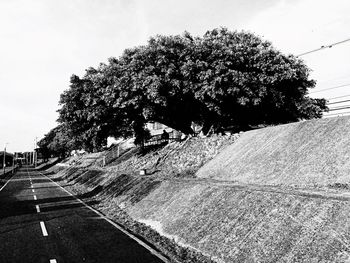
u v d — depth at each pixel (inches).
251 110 1189.1
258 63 1069.1
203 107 1168.8
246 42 1140.5
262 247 308.7
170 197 590.6
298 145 597.9
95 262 333.4
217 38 1184.8
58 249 384.2
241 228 359.9
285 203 352.2
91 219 579.5
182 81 1031.6
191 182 629.3
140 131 1448.1
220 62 994.1
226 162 751.1
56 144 3858.3
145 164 1159.0
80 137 1473.9
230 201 433.4
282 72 1074.1
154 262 330.3
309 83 1249.4
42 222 555.8
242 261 308.3
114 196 836.0
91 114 1253.1
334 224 278.4
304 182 467.2
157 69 1058.7
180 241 412.2
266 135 757.3
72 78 1407.5
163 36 1093.8
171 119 1256.2
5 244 413.7
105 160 2033.7
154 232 469.7
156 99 1007.6
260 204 380.5
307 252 267.9
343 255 242.4
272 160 605.6
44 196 984.9
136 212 619.2
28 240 431.2
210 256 343.9
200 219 436.8
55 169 3142.2
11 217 616.1
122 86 1067.9
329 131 571.8
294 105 1209.4
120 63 1196.5
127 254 359.3
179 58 1061.8
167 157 1079.0
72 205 770.8
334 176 443.2
